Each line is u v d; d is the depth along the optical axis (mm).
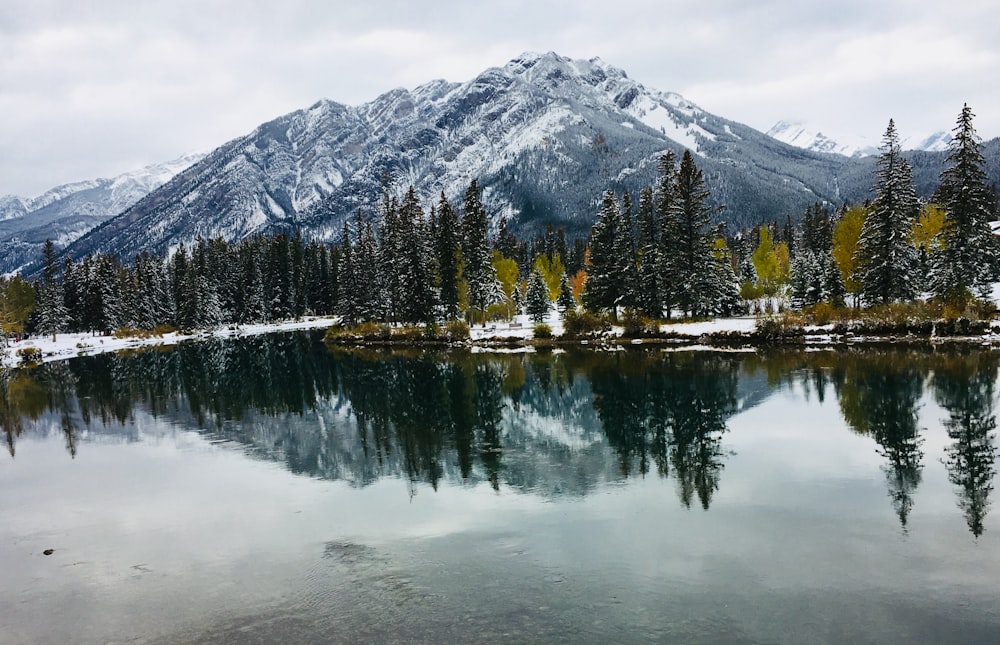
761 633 8406
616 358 41156
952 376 27953
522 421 23703
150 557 12250
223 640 8891
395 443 20938
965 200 42688
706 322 50375
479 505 14258
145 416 28281
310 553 11914
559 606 9312
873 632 8375
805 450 17875
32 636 9383
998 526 12008
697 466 16781
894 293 45531
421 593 9953
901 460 16562
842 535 11766
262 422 25656
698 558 10891
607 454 18391
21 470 19875
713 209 53250
